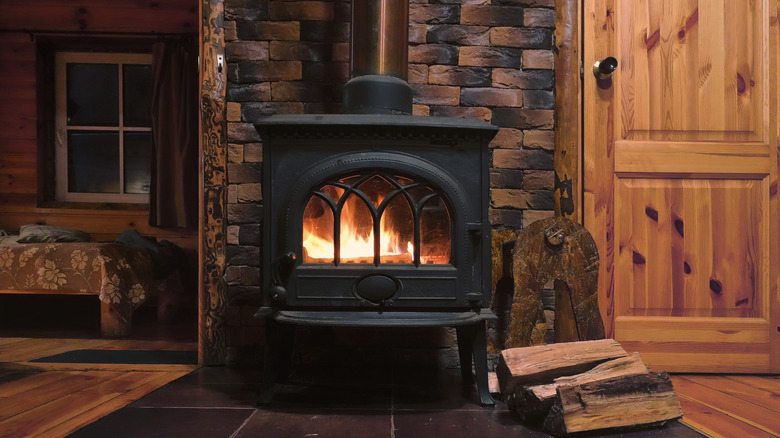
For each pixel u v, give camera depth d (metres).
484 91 1.95
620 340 1.94
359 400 1.55
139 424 1.32
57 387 1.67
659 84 1.98
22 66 3.39
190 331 2.77
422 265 1.49
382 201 1.50
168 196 3.32
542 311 1.73
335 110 1.94
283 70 1.94
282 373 1.71
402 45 1.71
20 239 2.81
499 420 1.40
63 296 3.35
